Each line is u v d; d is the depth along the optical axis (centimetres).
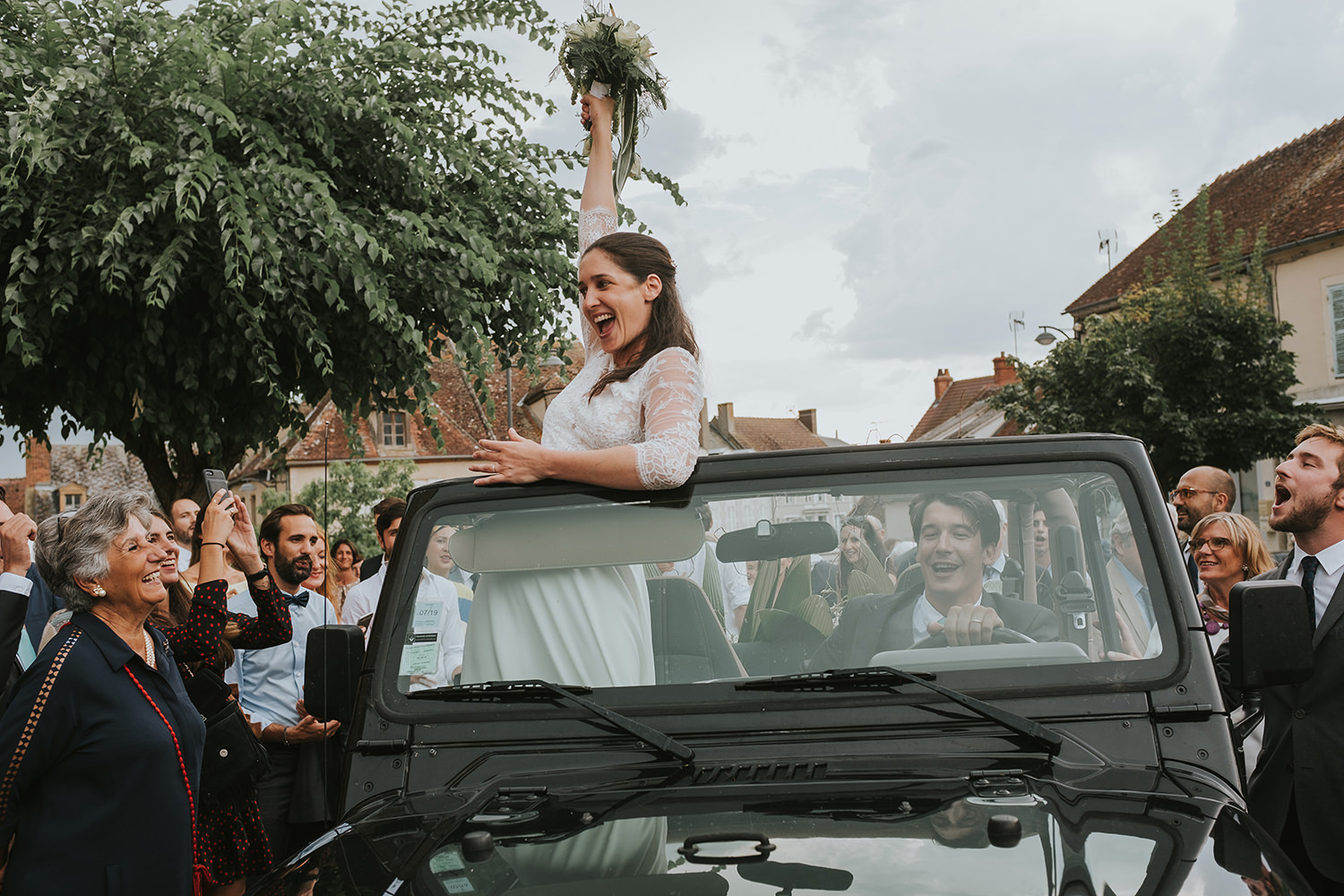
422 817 210
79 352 734
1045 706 222
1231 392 2169
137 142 647
